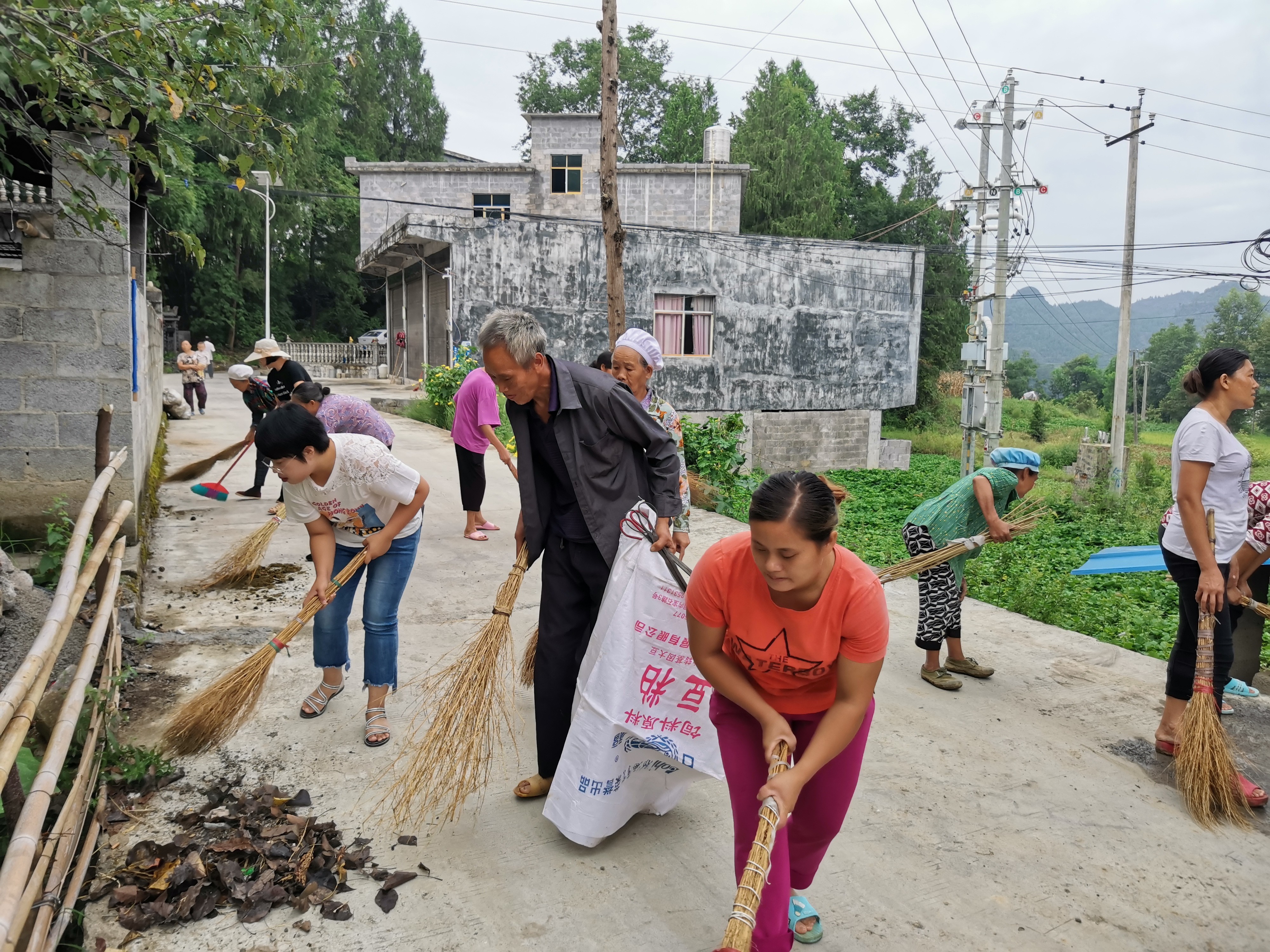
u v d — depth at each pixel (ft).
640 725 9.24
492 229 61.11
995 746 12.51
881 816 10.51
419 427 47.78
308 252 128.98
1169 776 11.82
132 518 19.01
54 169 16.81
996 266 58.13
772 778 6.48
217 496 25.66
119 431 18.70
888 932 8.43
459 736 9.68
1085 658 16.25
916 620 18.12
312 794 10.51
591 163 90.94
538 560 21.56
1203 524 11.13
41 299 17.94
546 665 10.20
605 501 9.75
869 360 76.02
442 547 22.67
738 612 6.89
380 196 92.32
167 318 105.19
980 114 58.13
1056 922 8.68
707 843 9.84
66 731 7.83
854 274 73.92
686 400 68.85
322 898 8.54
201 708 10.04
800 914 8.21
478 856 9.43
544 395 9.72
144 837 9.46
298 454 10.27
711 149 91.30
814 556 6.08
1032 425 135.85
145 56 13.78
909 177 138.31
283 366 26.12
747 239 68.69
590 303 64.28
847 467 76.38
